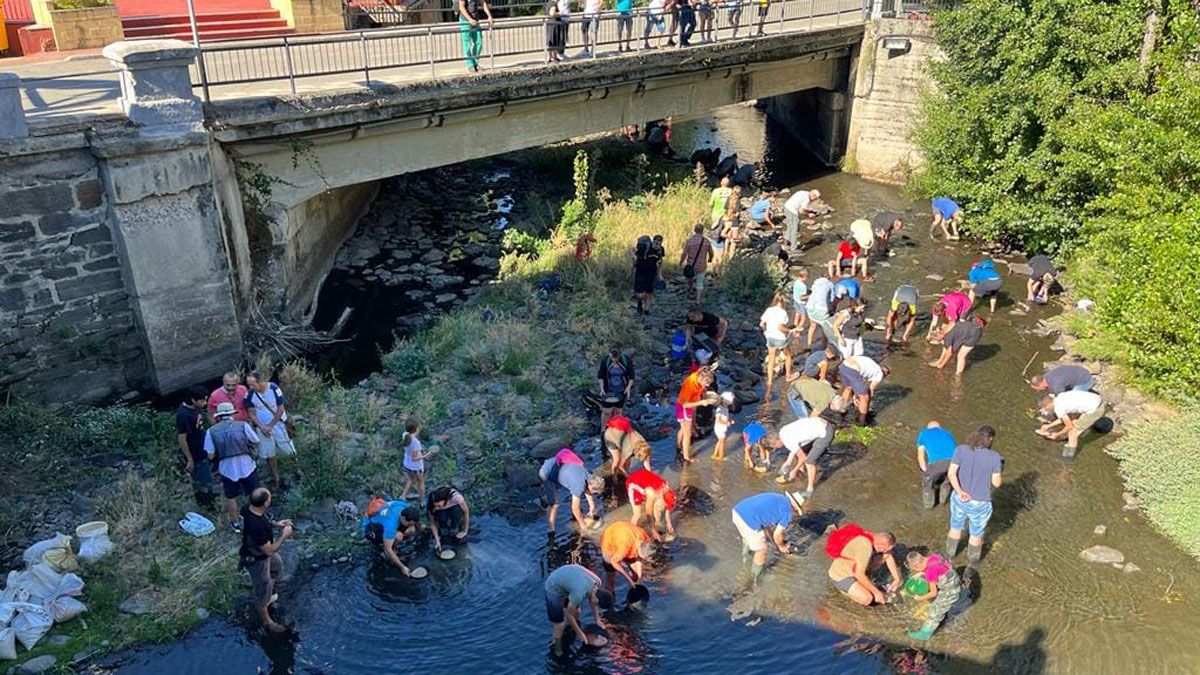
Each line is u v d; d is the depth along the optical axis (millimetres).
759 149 27531
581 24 19953
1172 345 12211
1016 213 17672
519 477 10922
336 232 17938
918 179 22234
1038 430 12086
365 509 10227
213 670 8164
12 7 18203
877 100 23750
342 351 14289
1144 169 13742
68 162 10898
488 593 9203
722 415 11344
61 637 8320
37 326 11273
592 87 18016
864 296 16422
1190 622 8797
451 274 17297
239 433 9633
